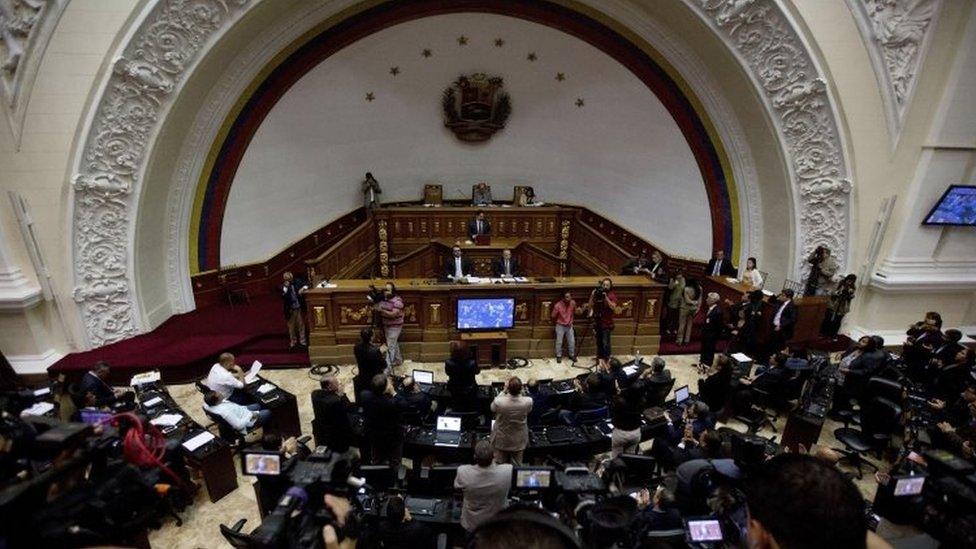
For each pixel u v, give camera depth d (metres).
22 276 7.92
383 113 13.49
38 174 7.73
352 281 8.94
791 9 8.60
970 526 2.42
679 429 5.75
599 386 6.17
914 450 5.28
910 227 9.37
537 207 14.22
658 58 11.31
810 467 1.22
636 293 9.11
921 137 9.07
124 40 7.60
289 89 11.47
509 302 8.48
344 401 5.73
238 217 11.38
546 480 4.16
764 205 10.92
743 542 3.36
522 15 11.59
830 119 9.06
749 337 8.43
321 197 13.15
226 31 8.49
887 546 1.26
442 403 6.36
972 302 9.88
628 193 13.75
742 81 9.84
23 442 2.29
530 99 14.09
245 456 3.81
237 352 8.91
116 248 8.65
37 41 7.31
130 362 8.06
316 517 2.32
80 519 2.10
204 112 9.84
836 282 9.41
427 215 13.95
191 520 5.21
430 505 4.53
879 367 6.51
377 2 10.73
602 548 3.10
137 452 2.60
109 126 7.98
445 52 13.06
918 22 8.41
